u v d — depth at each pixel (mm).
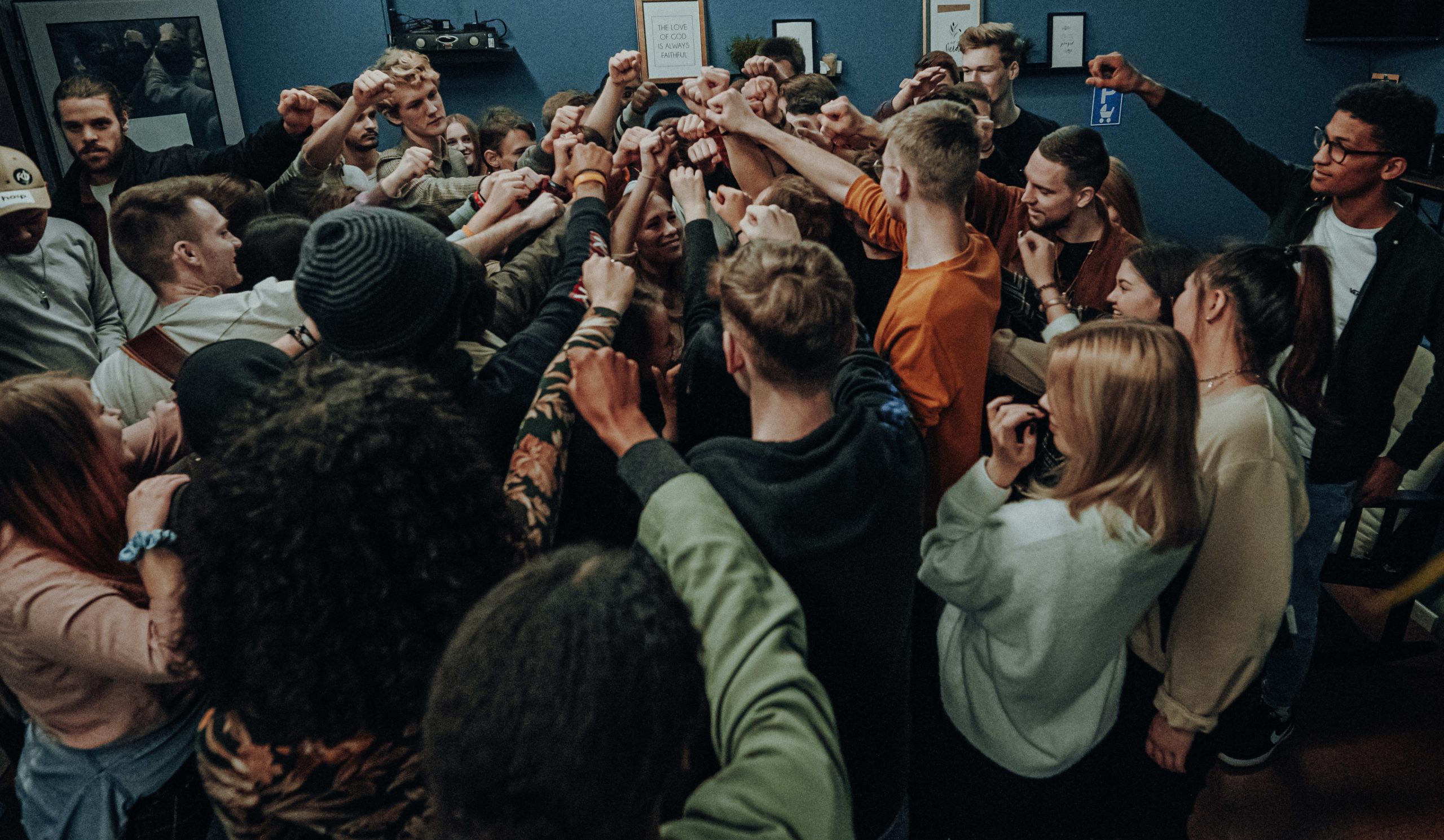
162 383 1545
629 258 1749
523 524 1042
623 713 590
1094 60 2402
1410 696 2434
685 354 1454
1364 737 2311
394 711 801
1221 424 1419
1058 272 2232
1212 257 1536
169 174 2668
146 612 1178
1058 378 1274
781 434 1158
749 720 760
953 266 1529
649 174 1719
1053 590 1283
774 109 2465
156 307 2656
